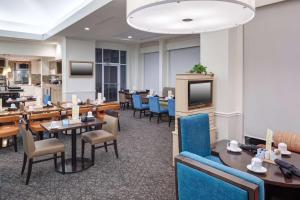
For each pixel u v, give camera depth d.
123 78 12.00
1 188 3.07
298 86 3.52
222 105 4.08
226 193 1.18
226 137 4.05
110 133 4.16
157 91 11.09
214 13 2.01
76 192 2.97
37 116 4.61
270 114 3.87
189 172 1.38
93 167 3.78
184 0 1.65
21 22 8.50
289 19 3.57
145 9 1.86
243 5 1.79
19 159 4.15
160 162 4.01
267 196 2.33
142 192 2.97
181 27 2.49
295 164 2.17
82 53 9.58
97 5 5.23
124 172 3.59
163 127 6.83
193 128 2.89
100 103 6.50
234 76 4.13
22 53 9.98
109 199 2.80
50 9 7.00
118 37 9.41
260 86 3.97
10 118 4.43
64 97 9.30
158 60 10.96
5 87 10.30
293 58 3.55
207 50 4.25
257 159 2.03
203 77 3.89
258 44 3.96
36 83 13.06
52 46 10.69
